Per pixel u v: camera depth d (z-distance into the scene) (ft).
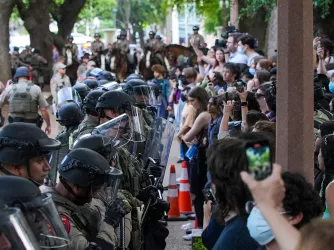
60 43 117.80
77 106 27.12
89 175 16.53
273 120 28.17
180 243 31.09
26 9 112.68
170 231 32.99
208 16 119.24
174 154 51.80
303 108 19.36
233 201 13.12
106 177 16.78
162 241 21.27
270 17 70.49
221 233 14.20
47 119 46.06
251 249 13.08
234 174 12.94
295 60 19.30
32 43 113.29
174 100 58.34
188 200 35.32
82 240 16.03
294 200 12.26
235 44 46.68
